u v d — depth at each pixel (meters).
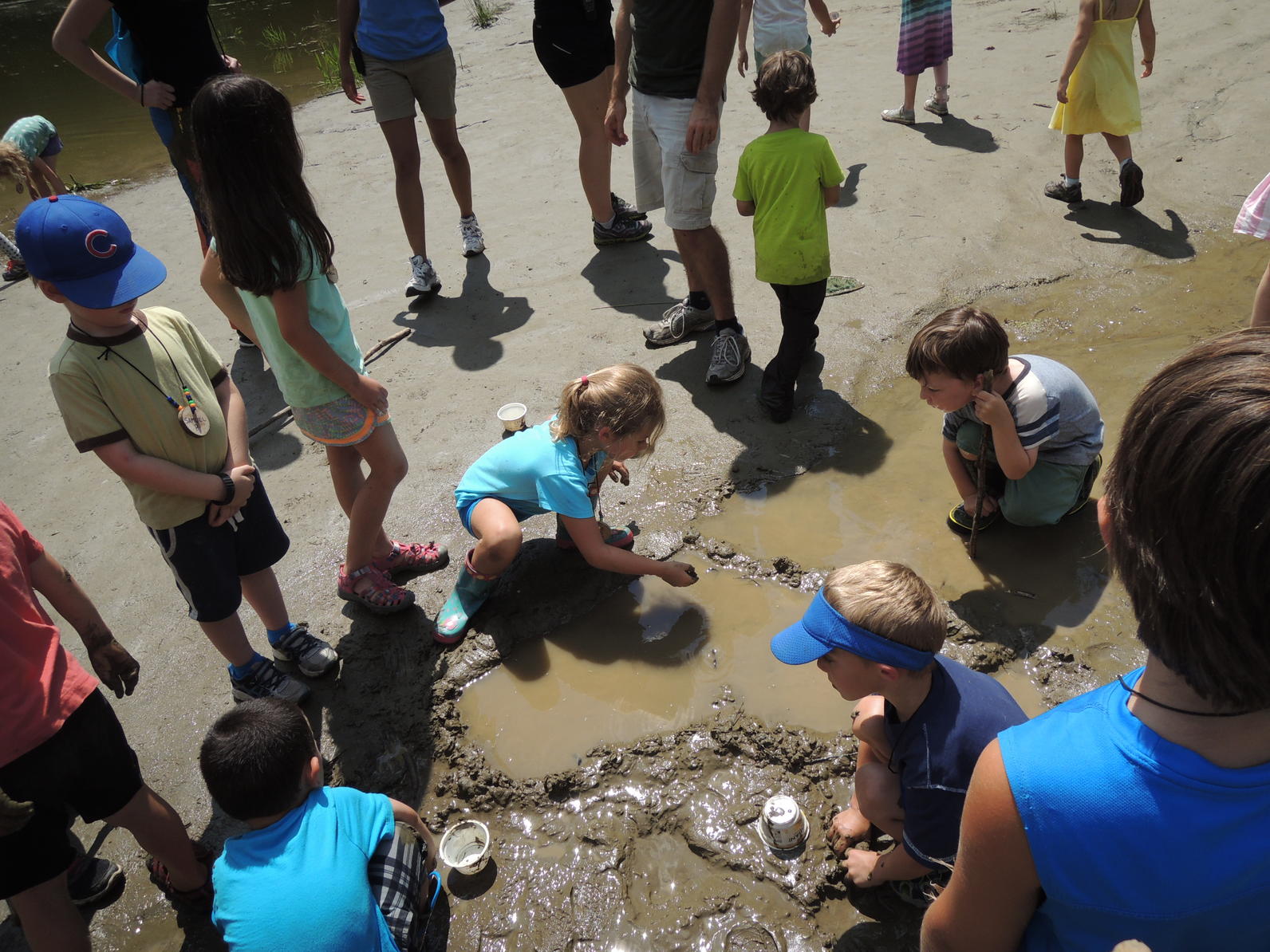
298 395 2.95
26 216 2.30
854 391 4.31
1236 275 4.82
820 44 9.32
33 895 2.15
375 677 3.17
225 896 2.07
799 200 3.78
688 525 3.67
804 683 3.00
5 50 14.73
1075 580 3.22
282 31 13.50
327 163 7.86
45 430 4.76
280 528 3.06
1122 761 1.01
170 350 2.58
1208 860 0.98
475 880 2.53
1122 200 5.39
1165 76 7.19
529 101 8.83
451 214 6.59
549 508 3.17
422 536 3.77
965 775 2.01
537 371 4.68
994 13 9.40
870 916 2.33
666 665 3.12
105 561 3.85
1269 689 0.90
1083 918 1.08
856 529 3.56
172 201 7.61
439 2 5.17
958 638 3.03
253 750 2.08
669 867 2.52
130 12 4.34
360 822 2.20
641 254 5.75
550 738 2.91
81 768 2.16
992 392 3.07
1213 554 0.86
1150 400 0.94
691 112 4.20
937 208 5.77
